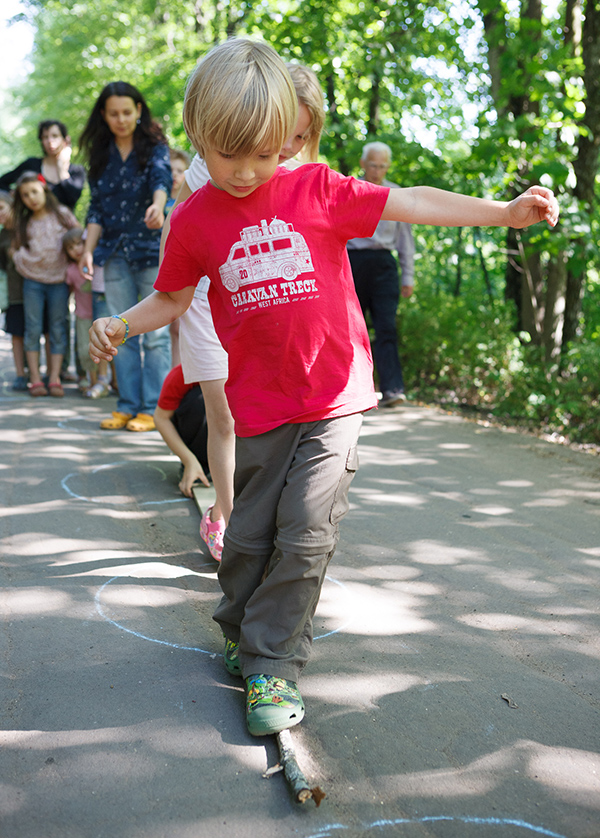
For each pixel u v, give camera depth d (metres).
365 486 4.11
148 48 18.78
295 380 1.95
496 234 8.33
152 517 3.52
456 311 6.83
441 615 2.63
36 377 6.46
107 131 5.10
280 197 1.94
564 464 4.65
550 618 2.64
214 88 1.73
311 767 1.81
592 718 2.05
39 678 2.16
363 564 3.05
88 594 2.70
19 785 1.73
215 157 1.81
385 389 6.33
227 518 2.88
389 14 8.36
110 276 5.27
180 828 1.61
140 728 1.95
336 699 2.09
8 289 6.59
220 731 1.94
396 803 1.71
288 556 1.93
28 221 6.20
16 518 3.45
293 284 1.93
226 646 2.22
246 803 1.69
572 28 7.02
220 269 1.97
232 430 2.83
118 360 5.32
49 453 4.57
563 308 6.96
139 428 5.23
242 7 10.34
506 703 2.11
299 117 2.73
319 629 2.50
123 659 2.27
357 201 1.96
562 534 3.45
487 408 6.35
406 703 2.09
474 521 3.60
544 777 1.80
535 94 6.32
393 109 9.56
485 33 7.58
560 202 6.26
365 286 6.40
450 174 6.88
